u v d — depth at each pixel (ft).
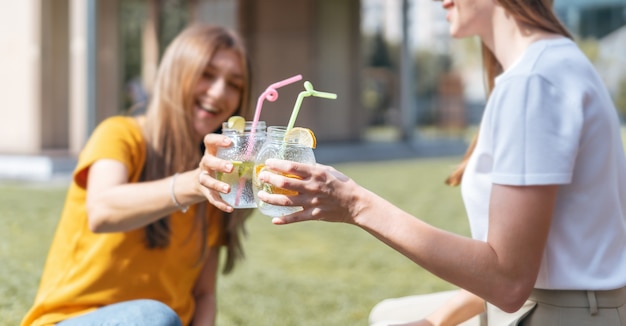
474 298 6.46
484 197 5.39
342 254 16.62
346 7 45.01
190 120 7.18
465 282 4.93
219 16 42.09
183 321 7.48
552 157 4.81
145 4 37.70
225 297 12.93
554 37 5.29
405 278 14.64
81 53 30.63
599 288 5.10
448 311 6.53
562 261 5.15
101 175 6.62
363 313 12.16
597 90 5.08
